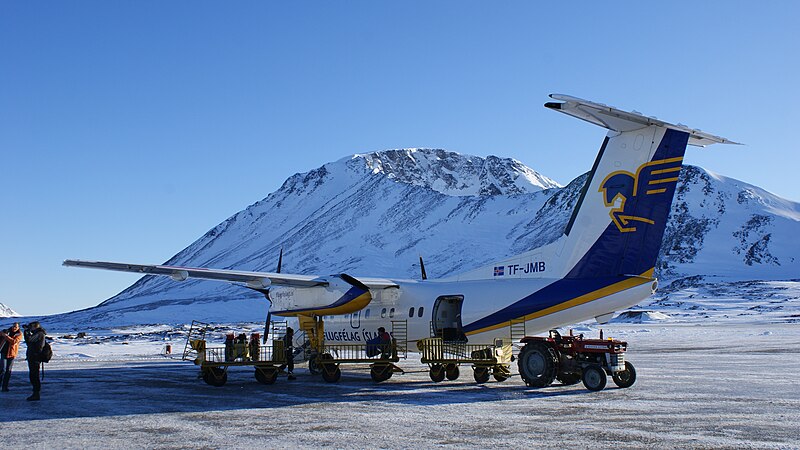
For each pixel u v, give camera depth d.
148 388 19.14
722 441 10.28
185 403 15.65
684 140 16.66
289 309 23.75
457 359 19.72
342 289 21.84
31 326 16.25
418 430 11.64
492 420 12.54
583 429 11.44
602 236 17.91
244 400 16.14
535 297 18.73
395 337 22.16
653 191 17.03
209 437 11.31
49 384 20.42
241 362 20.06
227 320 157.12
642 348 36.12
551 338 18.25
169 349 38.50
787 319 80.50
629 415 12.83
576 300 17.97
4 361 19.31
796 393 15.92
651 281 16.97
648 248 17.03
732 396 15.43
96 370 26.08
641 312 95.12
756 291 137.12
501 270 20.38
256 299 191.50
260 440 11.00
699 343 39.94
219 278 21.56
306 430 11.84
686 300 131.88
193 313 171.88
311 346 23.00
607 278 17.66
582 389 17.20
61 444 10.89
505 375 20.25
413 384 19.64
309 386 19.52
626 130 17.42
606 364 16.83
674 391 16.45
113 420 13.20
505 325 19.30
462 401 15.34
